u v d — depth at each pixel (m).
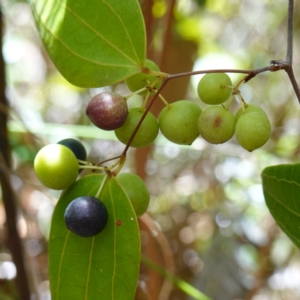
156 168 0.33
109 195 0.12
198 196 0.32
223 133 0.12
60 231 0.12
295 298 0.27
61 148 0.12
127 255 0.12
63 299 0.12
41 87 0.39
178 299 0.26
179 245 0.31
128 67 0.11
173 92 0.21
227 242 0.26
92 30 0.11
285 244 0.28
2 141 0.19
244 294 0.25
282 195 0.13
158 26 0.21
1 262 0.23
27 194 0.30
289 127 0.31
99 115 0.11
